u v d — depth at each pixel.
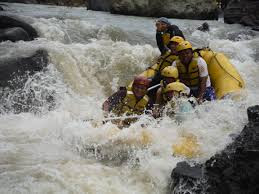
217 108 5.49
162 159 4.65
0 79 6.49
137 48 8.38
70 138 5.10
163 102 5.62
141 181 4.37
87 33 9.40
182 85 5.51
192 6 13.66
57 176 4.20
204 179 4.04
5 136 5.11
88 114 6.16
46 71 6.99
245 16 12.80
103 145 4.95
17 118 5.85
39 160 4.54
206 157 4.59
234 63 8.85
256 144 3.88
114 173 4.45
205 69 6.15
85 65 7.71
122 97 5.77
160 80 6.35
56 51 7.43
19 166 4.34
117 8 13.31
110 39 9.41
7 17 8.48
